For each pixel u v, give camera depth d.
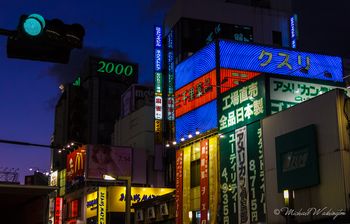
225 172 28.17
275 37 64.44
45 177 87.56
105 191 49.50
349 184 20.31
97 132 87.44
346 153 20.64
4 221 14.04
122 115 69.06
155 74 52.97
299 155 22.62
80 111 90.69
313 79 27.48
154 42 51.72
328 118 21.44
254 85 26.97
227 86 32.47
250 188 26.06
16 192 11.91
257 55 34.03
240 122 27.56
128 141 64.56
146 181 57.47
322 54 36.28
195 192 31.73
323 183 21.28
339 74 36.44
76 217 55.75
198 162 31.91
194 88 34.44
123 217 48.72
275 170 24.08
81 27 8.07
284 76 26.84
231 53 33.41
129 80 92.81
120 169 56.41
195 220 31.30
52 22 7.91
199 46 60.44
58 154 94.38
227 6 63.50
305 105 22.77
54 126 100.88
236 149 27.53
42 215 12.12
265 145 25.06
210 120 32.12
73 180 58.31
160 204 38.12
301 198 22.41
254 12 64.38
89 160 55.47
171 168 56.00
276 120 24.52
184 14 61.09
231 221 27.14
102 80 90.62
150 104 61.28
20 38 7.78
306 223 21.91
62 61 8.17
